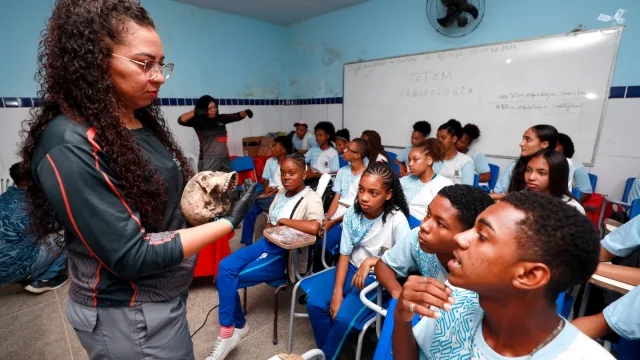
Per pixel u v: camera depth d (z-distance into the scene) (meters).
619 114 2.51
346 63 4.15
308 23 4.44
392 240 1.38
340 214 2.27
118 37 0.59
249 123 4.54
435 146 2.01
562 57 2.67
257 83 4.54
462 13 3.07
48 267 2.10
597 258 0.43
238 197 0.84
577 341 0.45
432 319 0.65
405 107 3.70
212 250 2.09
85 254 0.68
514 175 2.06
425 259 1.03
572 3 2.57
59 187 0.57
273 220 1.86
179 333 0.80
